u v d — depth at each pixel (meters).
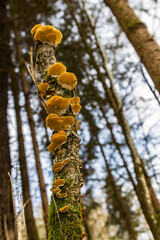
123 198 8.56
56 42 2.54
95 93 6.73
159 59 2.91
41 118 6.85
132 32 3.38
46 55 2.35
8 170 4.76
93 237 9.90
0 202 4.53
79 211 1.73
